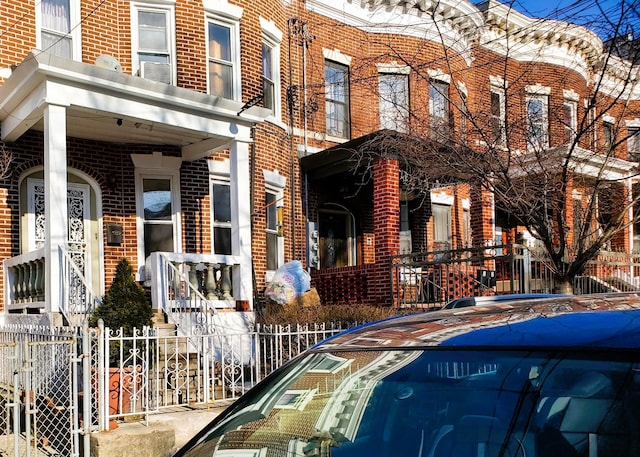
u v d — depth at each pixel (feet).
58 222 29.30
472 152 29.09
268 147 44.62
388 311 35.58
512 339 7.64
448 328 8.73
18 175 34.60
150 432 20.83
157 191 39.81
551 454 6.56
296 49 48.80
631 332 6.88
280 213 44.80
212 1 41.22
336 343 9.74
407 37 52.42
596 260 39.65
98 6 38.19
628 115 36.70
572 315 7.90
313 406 9.12
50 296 28.81
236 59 42.42
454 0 51.65
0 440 22.99
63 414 21.43
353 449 8.26
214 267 36.35
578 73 54.85
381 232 41.78
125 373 23.18
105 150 37.93
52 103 29.45
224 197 42.52
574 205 34.06
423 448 7.63
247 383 28.73
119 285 26.58
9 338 27.07
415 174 40.14
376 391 8.56
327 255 51.06
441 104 51.72
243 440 9.03
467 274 41.16
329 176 48.16
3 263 33.71
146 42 39.68
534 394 7.02
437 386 7.92
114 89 31.27
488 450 7.01
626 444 6.17
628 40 26.63
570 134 32.78
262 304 42.22
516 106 40.63
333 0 50.62
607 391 6.50
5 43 34.42
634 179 45.60
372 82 49.26
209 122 35.42
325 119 50.31
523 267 33.96
